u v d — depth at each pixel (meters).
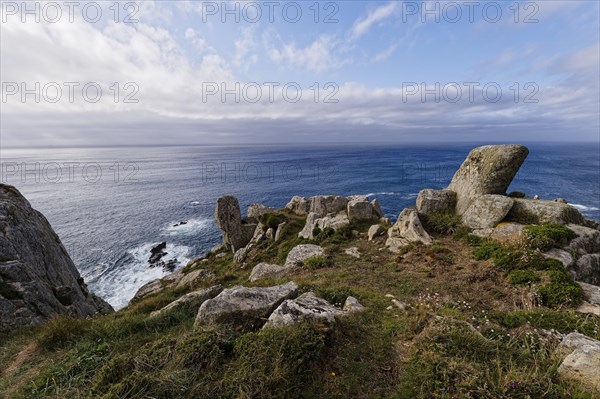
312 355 5.04
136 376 4.53
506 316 7.44
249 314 6.74
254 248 27.83
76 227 57.12
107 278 37.03
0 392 5.73
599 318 7.25
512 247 11.62
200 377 4.68
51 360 6.74
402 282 11.00
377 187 86.81
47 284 13.92
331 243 19.23
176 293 17.41
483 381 4.36
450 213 17.17
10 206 14.81
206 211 69.00
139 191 92.06
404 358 5.41
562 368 4.90
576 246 11.43
